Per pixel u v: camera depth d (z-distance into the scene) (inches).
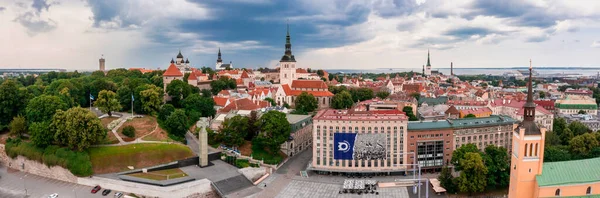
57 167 7726.4
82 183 7455.7
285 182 7854.3
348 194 7239.2
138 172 7618.1
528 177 5295.3
